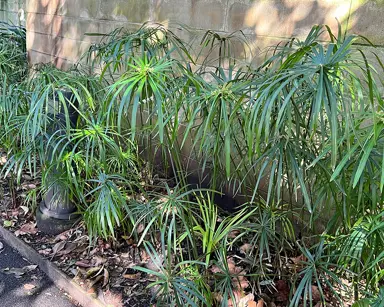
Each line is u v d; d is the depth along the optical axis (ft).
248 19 7.32
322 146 4.50
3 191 8.93
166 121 4.91
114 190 6.22
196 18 8.16
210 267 6.00
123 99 4.64
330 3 6.20
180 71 5.96
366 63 3.90
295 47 6.45
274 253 6.35
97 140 6.42
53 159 6.79
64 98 6.57
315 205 5.11
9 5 16.15
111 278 6.47
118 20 9.86
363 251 4.71
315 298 5.50
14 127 7.18
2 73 9.82
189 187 8.07
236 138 5.78
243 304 5.49
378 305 3.85
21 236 7.66
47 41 12.45
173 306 5.02
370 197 4.66
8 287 6.66
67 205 7.64
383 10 5.65
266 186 6.68
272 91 4.04
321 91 3.58
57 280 6.75
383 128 3.88
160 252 6.61
